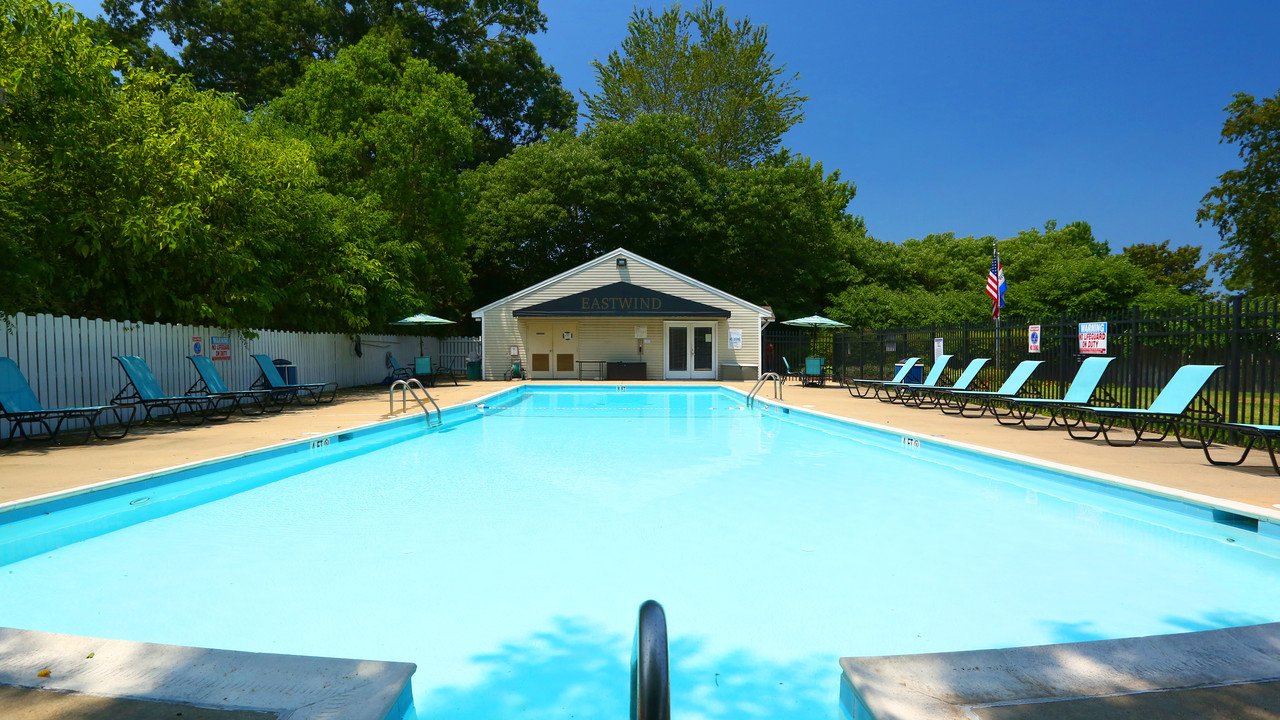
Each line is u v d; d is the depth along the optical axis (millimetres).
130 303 12008
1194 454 7348
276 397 13445
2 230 9289
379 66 25641
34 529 4902
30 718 2000
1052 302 30562
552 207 32125
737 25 40219
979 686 2213
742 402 16578
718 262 34094
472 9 43812
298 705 2078
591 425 12078
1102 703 2100
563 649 3162
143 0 38219
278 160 15539
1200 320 8430
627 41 40938
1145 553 4578
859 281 36312
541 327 24531
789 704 2666
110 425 10289
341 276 18016
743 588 3939
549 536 5031
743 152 42062
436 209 25594
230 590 3906
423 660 3041
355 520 5516
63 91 9328
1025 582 4016
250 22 38031
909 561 4426
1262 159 25516
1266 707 2066
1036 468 6719
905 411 12836
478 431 11234
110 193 10500
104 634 3275
